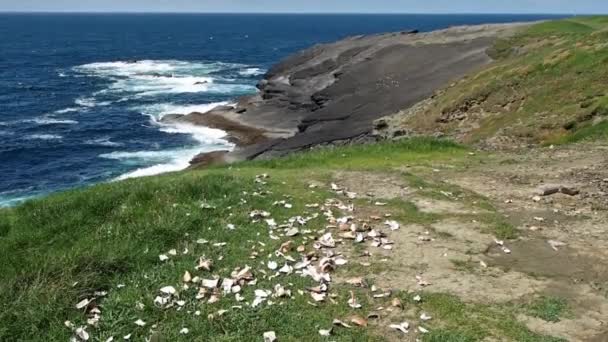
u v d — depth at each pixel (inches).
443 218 450.9
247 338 292.0
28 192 1391.5
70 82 3257.9
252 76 3612.2
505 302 321.7
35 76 3518.7
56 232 434.9
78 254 373.4
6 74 3592.5
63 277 346.6
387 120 1475.1
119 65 4247.0
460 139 1134.4
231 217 444.1
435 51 2225.6
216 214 452.1
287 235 414.0
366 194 514.6
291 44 6904.5
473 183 561.3
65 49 5684.1
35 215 467.2
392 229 426.9
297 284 344.2
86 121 2166.6
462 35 2496.3
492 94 1269.7
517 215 460.4
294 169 629.3
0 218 478.9
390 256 382.0
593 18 2396.7
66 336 299.0
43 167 1588.3
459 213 462.0
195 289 341.4
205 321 307.0
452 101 1328.7
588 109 935.0
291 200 486.3
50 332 301.9
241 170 620.1
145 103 2576.3
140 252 384.5
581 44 1323.8
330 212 458.3
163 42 6963.6
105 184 573.3
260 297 328.5
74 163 1617.9
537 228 428.8
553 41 1845.5
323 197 495.8
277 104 2160.4
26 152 1728.6
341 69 2301.9
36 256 389.1
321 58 2699.3
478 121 1232.8
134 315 314.2
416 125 1363.2
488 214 458.9
